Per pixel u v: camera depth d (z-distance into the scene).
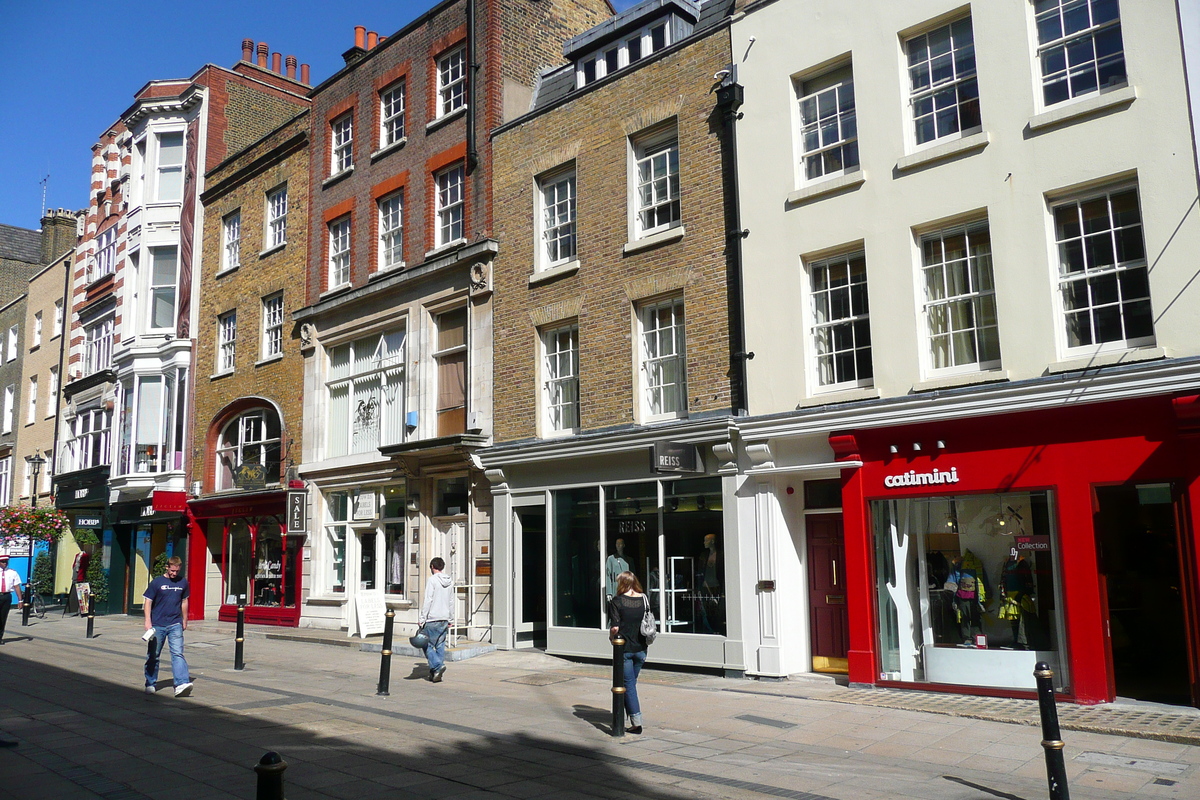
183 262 26.97
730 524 12.95
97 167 32.81
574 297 15.62
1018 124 10.90
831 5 12.82
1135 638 11.28
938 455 11.16
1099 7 10.59
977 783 7.14
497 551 16.27
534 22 18.91
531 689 11.99
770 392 12.82
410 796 6.86
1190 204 9.59
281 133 24.20
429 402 18.36
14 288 43.81
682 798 6.78
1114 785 7.03
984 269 11.26
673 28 16.14
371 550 19.83
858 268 12.39
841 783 7.16
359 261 20.73
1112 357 9.95
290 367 22.52
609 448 14.28
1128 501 11.55
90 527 28.80
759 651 12.42
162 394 26.77
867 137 12.23
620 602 9.21
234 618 23.44
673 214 14.63
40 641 19.56
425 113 19.41
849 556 11.77
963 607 11.05
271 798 4.15
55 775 7.45
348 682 12.82
